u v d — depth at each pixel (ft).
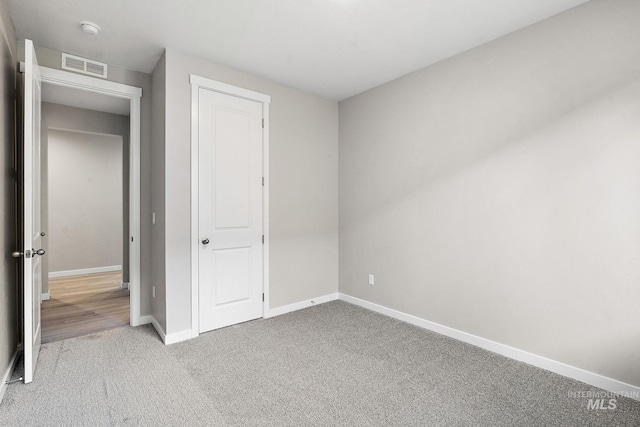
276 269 11.52
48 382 6.95
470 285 9.09
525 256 7.98
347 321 10.86
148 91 10.59
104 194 19.16
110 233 19.33
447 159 9.61
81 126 13.80
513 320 8.22
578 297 7.17
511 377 7.29
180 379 7.13
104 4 7.04
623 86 6.54
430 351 8.61
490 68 8.60
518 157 8.07
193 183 9.48
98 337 9.46
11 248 7.66
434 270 9.98
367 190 12.19
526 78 7.91
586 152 7.02
